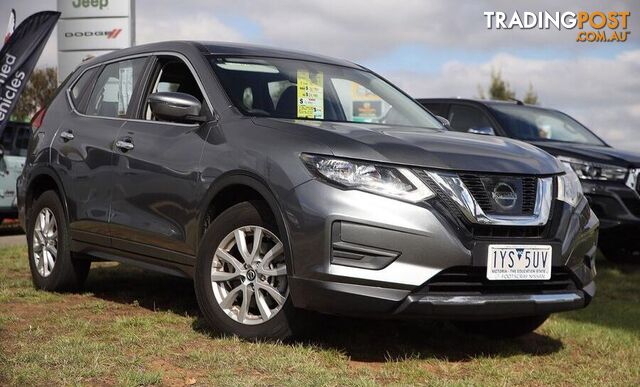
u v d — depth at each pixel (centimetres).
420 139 428
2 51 889
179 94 468
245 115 462
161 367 387
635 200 811
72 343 421
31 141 625
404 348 453
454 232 395
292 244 404
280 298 419
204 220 457
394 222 389
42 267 599
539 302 418
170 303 556
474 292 405
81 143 562
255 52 529
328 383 365
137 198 504
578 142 899
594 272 460
